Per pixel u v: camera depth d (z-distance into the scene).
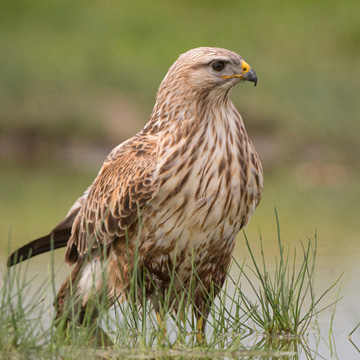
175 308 10.13
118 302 9.96
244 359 8.89
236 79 9.76
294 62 34.88
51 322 9.00
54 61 33.59
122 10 40.25
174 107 9.78
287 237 15.58
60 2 40.09
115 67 33.47
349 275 12.46
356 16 40.09
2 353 8.24
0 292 8.85
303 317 10.01
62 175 24.20
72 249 10.66
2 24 37.75
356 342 9.56
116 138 29.27
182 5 41.34
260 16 40.59
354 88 31.31
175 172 9.49
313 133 29.08
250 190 9.77
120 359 8.48
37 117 29.23
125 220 9.85
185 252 9.76
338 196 21.28
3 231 15.56
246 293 11.54
